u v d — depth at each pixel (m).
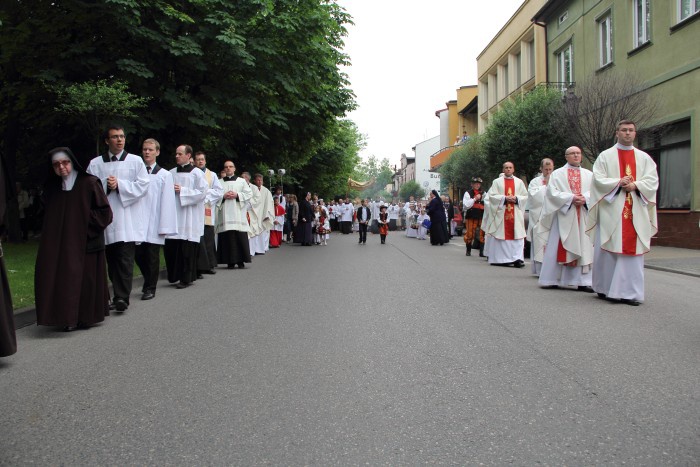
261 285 9.87
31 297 7.95
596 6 21.53
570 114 15.75
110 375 4.69
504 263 13.05
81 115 15.73
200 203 9.88
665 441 3.26
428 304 7.74
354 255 16.67
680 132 16.86
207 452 3.20
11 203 19.97
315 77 19.55
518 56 33.84
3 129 20.00
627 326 6.27
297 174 40.06
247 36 17.58
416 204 31.84
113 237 7.20
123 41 16.39
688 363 4.79
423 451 3.17
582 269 8.95
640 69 18.42
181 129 18.05
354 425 3.55
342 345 5.50
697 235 15.81
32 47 16.23
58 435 3.49
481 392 4.12
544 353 5.14
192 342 5.74
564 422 3.55
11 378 4.67
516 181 13.15
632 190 7.69
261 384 4.37
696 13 15.69
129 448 3.28
